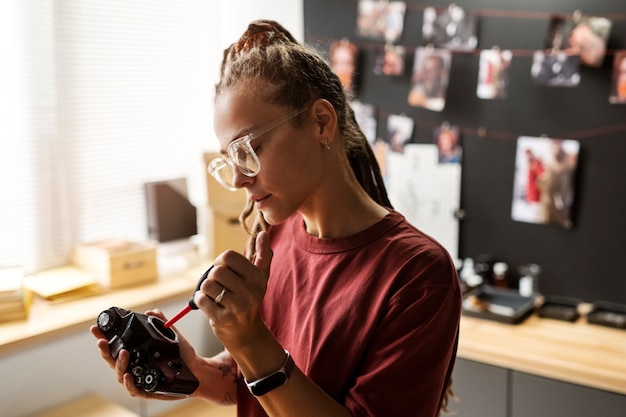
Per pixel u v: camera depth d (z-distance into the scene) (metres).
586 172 2.59
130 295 2.58
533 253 2.73
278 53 1.08
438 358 1.06
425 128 2.91
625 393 2.05
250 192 1.08
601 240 2.59
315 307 1.16
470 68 2.78
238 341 0.97
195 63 3.27
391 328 1.07
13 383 2.21
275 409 1.00
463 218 2.87
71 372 2.36
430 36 2.84
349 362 1.10
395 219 1.18
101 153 2.90
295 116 1.06
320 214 1.19
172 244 3.03
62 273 2.69
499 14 2.69
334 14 3.09
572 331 2.42
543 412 2.21
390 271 1.11
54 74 2.69
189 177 3.29
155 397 1.23
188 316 2.72
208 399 1.33
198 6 3.26
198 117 3.31
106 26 2.87
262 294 0.96
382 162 3.03
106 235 2.95
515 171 2.73
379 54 2.98
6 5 2.53
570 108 2.59
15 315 2.31
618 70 2.48
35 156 2.67
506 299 2.68
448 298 1.07
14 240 2.65
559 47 2.57
